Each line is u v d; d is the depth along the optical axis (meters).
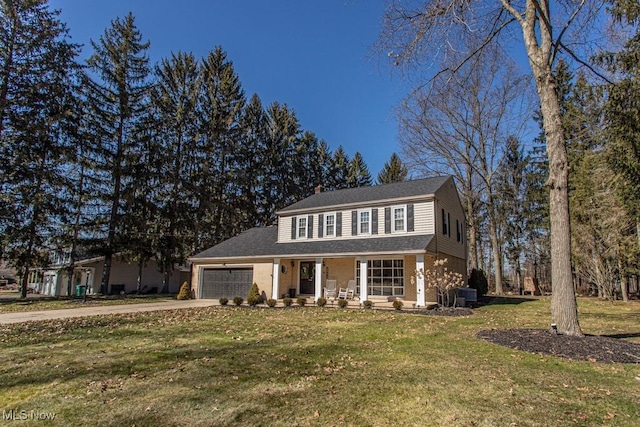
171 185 28.47
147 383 4.75
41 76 21.78
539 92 8.29
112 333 8.73
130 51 26.70
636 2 8.52
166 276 28.92
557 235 7.72
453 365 5.61
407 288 16.80
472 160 26.25
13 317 12.17
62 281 30.61
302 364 5.70
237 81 35.41
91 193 24.34
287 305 16.22
